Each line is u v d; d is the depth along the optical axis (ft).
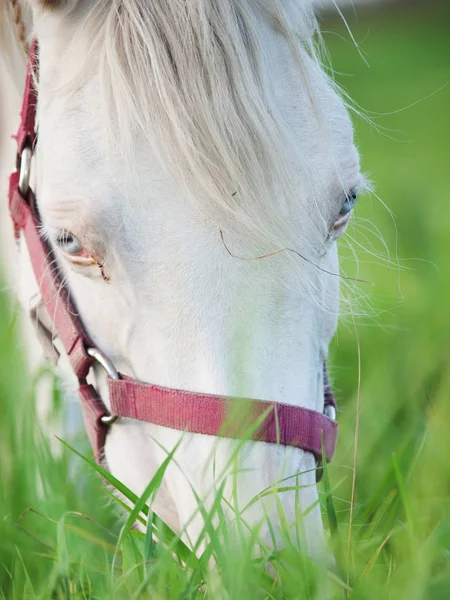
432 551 7.93
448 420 11.77
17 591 8.54
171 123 7.12
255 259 7.29
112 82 7.38
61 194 7.64
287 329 7.57
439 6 70.69
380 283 18.85
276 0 7.74
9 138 11.33
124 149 7.32
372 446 11.71
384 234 20.08
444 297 17.37
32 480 10.72
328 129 7.61
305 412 7.63
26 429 11.03
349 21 67.36
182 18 7.30
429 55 56.44
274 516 7.32
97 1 7.85
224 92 7.07
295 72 7.80
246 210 7.09
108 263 7.59
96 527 10.39
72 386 10.01
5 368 12.99
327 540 8.53
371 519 9.91
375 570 8.05
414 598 7.07
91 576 8.57
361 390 13.28
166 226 7.35
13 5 9.74
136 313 7.66
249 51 7.35
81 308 8.46
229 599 6.75
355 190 8.38
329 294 8.53
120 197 7.44
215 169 7.06
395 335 16.30
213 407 7.32
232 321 7.32
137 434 8.22
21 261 10.16
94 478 11.23
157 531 7.78
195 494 7.11
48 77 8.14
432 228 20.79
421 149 34.91
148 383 7.79
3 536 9.48
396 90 47.16
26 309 10.18
